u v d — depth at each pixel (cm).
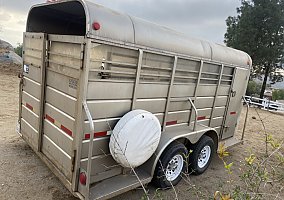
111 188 295
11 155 434
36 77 356
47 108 338
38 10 372
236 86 522
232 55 486
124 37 282
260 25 1970
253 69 2075
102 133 290
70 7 334
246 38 1958
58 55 305
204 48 408
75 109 274
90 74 261
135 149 300
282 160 285
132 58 298
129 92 306
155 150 336
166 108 364
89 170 260
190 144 425
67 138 293
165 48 334
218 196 379
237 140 561
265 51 1916
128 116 295
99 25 257
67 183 292
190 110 415
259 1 2008
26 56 388
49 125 335
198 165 441
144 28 310
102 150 297
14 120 634
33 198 327
